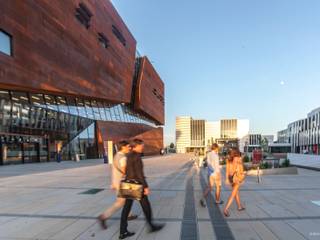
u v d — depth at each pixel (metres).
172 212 8.55
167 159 48.34
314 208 8.98
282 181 16.03
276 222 7.42
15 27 23.69
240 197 10.91
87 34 37.06
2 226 7.09
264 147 40.59
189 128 174.00
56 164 31.39
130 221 7.50
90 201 10.14
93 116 47.66
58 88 30.03
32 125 32.97
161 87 95.38
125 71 54.00
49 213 8.38
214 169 9.78
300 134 124.56
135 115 70.62
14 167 26.52
